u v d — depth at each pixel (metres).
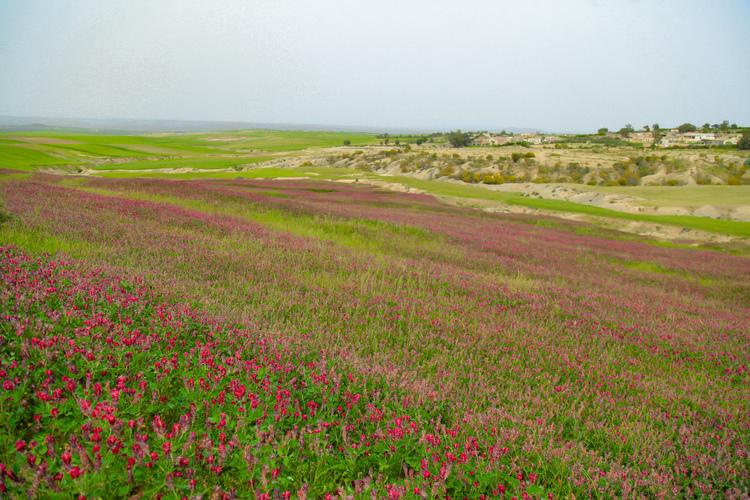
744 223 50.50
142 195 25.25
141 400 3.90
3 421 3.34
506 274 15.39
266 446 3.55
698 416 5.87
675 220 50.53
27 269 6.48
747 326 11.58
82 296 5.75
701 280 21.27
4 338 4.32
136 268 8.41
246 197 27.80
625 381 6.84
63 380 3.87
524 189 82.00
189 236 12.93
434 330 8.00
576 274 17.42
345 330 7.21
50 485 2.90
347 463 3.68
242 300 7.80
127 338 4.76
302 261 12.05
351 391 4.89
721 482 4.41
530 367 6.95
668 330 10.09
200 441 3.57
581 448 4.54
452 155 137.75
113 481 3.10
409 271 12.77
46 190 18.98
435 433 4.32
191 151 172.50
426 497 3.32
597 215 51.97
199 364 4.71
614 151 157.00
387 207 39.78
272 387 4.46
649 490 4.11
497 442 4.26
